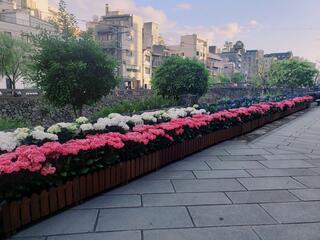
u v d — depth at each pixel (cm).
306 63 3064
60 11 1330
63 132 466
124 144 438
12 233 297
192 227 313
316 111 1712
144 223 322
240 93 3547
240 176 489
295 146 735
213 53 8056
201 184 448
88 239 289
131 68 4262
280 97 1709
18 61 1850
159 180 465
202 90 1795
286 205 370
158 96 1852
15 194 301
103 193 409
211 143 719
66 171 351
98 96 1105
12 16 2833
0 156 327
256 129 1010
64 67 980
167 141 534
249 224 320
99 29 3966
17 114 1543
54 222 324
